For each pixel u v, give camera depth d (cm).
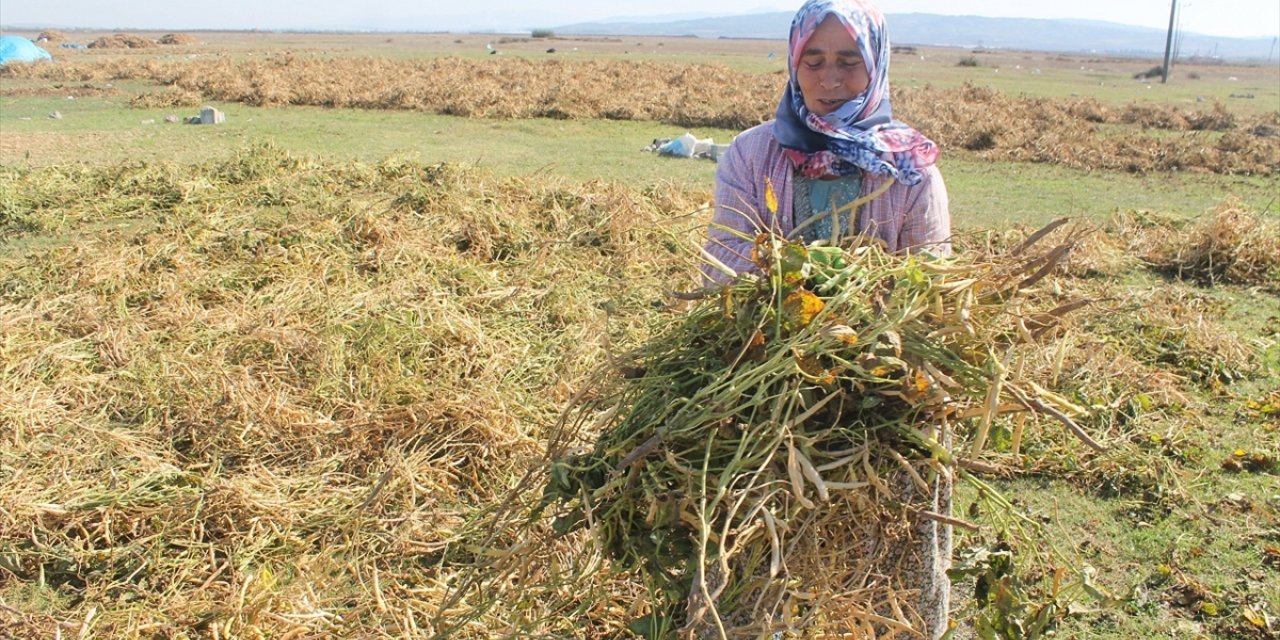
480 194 866
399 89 2144
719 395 211
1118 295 716
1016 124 1830
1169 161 1488
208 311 620
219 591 367
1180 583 375
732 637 220
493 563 262
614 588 347
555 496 241
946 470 208
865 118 237
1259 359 607
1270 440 496
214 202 879
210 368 527
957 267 216
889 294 211
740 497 198
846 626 240
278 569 381
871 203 237
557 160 1383
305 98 2097
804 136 235
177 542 393
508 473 446
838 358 202
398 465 437
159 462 440
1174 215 992
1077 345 585
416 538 400
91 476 434
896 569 235
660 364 230
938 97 2334
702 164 1388
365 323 587
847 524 221
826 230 240
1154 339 627
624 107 1977
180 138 1513
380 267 710
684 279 684
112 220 864
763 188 244
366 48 7319
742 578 219
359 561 385
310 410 491
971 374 207
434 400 493
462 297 650
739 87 2586
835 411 211
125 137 1500
